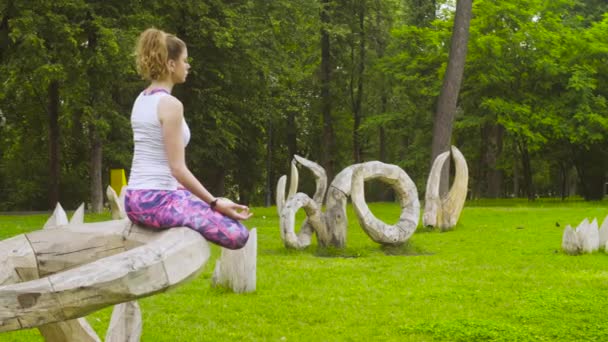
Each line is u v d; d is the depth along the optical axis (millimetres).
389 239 16406
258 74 29078
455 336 8234
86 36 25188
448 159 24484
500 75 35000
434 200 21344
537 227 21562
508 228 21484
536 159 54125
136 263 3453
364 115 45719
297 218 26422
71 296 3293
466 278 12258
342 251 16297
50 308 3273
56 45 22797
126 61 23578
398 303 10164
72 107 26516
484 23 35906
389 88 41469
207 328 8656
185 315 9328
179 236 3852
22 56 22484
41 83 23609
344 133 49062
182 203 4145
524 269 13344
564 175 42500
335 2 35594
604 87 38125
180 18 27188
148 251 3566
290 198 16844
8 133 35062
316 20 31859
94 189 28953
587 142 37219
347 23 37656
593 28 37594
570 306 9758
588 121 34781
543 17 37031
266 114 29922
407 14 45719
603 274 12562
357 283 11859
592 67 36719
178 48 4285
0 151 37844
